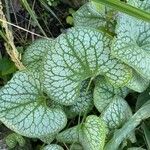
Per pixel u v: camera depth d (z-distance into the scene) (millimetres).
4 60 334
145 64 275
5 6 350
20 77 289
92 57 282
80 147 302
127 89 308
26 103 288
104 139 271
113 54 271
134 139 302
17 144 315
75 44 278
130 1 294
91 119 284
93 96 304
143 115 284
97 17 324
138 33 291
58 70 280
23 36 358
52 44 276
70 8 367
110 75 286
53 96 284
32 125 282
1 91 284
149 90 313
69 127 323
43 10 366
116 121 293
